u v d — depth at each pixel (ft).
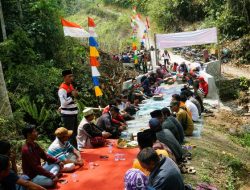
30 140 20.51
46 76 46.68
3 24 49.75
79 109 42.60
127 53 85.15
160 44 64.39
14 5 54.95
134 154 25.72
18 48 48.08
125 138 31.19
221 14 100.07
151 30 132.87
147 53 81.76
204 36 62.44
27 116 42.06
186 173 24.63
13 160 20.81
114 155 25.62
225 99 66.59
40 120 41.60
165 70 67.82
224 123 44.50
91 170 22.79
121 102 44.29
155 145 19.86
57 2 64.75
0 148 17.33
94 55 33.68
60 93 25.40
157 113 25.77
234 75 73.77
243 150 36.27
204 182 23.70
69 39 62.03
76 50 62.08
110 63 67.56
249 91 65.36
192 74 59.00
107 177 21.61
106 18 159.94
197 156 28.53
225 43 93.30
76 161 23.47
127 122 38.32
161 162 15.57
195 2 118.32
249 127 44.50
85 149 27.50
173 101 33.09
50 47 56.85
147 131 19.67
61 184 20.70
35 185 17.44
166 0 128.36
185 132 33.37
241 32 93.20
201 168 26.32
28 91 43.93
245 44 86.94
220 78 69.56
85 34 33.22
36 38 54.24
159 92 54.34
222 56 88.28
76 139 26.55
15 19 54.34
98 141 27.73
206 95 55.98
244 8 92.73
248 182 28.25
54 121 42.86
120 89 54.60
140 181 15.28
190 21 120.78
